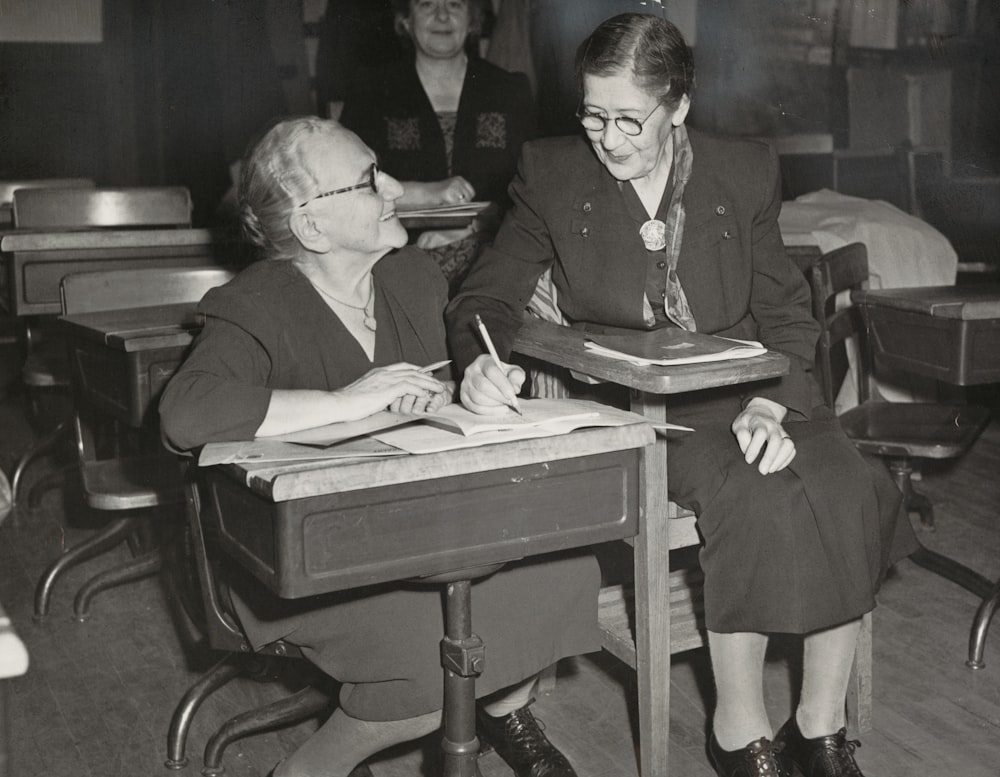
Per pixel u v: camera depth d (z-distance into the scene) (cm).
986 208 632
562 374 261
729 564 218
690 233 240
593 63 218
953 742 256
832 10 657
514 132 509
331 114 619
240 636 222
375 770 250
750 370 203
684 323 243
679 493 232
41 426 479
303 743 239
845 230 448
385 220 221
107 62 695
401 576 173
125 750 260
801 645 301
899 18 653
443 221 383
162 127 688
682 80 221
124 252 372
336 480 164
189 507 221
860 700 257
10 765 253
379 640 205
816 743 232
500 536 179
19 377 510
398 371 205
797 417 239
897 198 658
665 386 197
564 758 240
